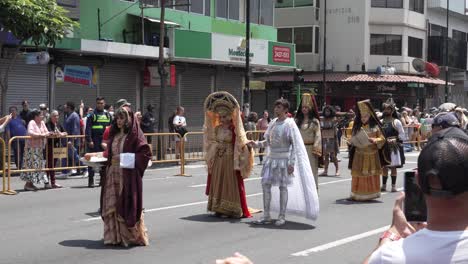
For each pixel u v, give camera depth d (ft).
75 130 52.08
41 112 48.03
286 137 31.71
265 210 32.12
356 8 129.08
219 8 91.86
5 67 62.75
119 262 23.76
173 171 59.21
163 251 25.70
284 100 32.17
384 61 131.03
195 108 87.97
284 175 31.68
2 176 46.55
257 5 100.12
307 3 131.75
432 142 7.54
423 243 7.47
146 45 74.38
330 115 56.39
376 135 39.60
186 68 85.15
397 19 131.34
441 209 7.41
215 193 33.50
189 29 84.64
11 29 52.34
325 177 55.11
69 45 64.28
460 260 7.22
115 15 74.33
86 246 26.45
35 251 25.45
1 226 30.66
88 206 36.94
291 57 97.66
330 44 131.34
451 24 157.89
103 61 72.59
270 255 25.21
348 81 124.98
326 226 31.55
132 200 26.27
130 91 77.05
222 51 83.51
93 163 27.04
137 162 26.16
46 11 53.47
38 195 41.52
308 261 24.29
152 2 77.82
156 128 80.64
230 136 33.32
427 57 143.02
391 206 38.17
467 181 7.20
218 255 25.11
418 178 7.55
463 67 156.76
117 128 26.66
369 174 39.68
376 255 7.73
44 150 44.98
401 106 130.21
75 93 70.18
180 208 36.47
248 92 79.41
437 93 150.30
